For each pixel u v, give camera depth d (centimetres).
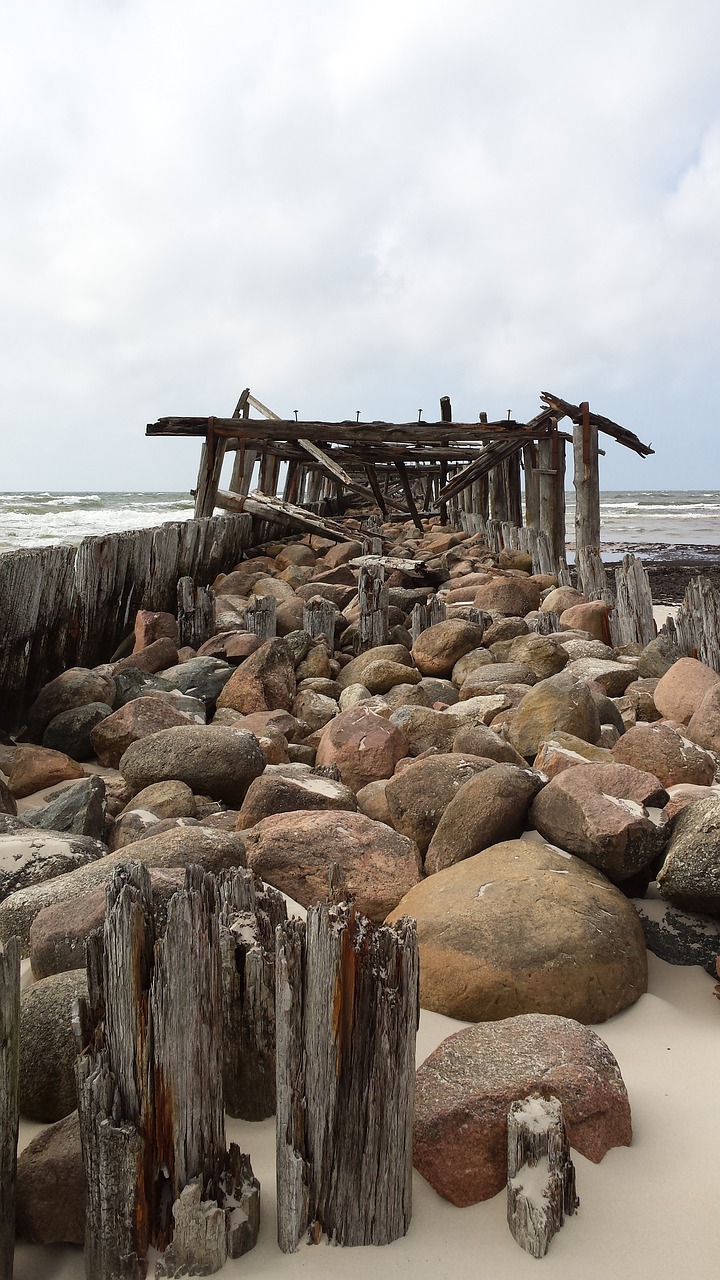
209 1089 211
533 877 331
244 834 400
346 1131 209
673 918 344
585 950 298
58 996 268
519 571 1366
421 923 317
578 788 369
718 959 309
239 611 1076
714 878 321
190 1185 206
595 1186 225
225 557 1375
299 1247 212
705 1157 235
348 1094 208
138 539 960
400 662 830
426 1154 228
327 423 1511
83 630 835
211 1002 210
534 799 390
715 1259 206
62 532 3148
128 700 720
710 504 7806
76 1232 220
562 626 973
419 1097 238
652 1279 201
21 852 396
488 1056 245
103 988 209
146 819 461
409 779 437
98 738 624
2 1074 208
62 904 325
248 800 452
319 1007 205
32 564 729
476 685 729
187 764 516
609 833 344
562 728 568
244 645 857
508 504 2008
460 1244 212
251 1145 246
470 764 439
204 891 233
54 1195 220
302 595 1147
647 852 348
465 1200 222
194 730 535
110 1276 205
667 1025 294
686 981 318
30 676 743
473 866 350
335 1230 212
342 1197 211
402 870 375
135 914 203
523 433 1512
